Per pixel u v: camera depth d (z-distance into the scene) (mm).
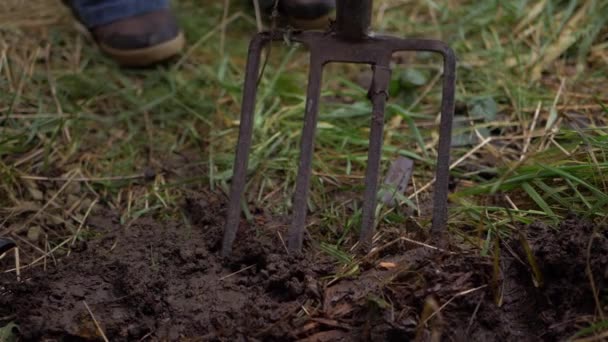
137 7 1587
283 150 1439
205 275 1260
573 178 1278
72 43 1650
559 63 1582
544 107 1488
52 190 1406
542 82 1546
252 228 1306
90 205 1389
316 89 1272
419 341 1162
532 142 1438
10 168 1414
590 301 1168
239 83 1579
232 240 1278
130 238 1330
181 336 1198
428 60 1615
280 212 1354
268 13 1604
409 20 1708
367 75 1591
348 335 1183
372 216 1265
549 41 1604
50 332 1206
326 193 1380
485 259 1217
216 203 1357
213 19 1733
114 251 1312
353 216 1316
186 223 1345
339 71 1609
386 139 1458
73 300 1245
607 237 1208
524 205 1325
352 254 1265
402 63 1615
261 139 1457
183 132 1502
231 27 1718
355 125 1488
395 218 1317
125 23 1581
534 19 1663
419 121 1501
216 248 1295
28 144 1469
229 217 1278
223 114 1521
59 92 1552
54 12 1717
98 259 1300
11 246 1257
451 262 1220
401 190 1368
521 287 1208
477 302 1187
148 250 1300
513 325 1187
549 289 1184
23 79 1556
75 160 1450
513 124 1465
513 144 1443
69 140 1475
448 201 1346
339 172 1415
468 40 1655
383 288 1204
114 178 1427
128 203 1389
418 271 1210
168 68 1632
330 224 1325
